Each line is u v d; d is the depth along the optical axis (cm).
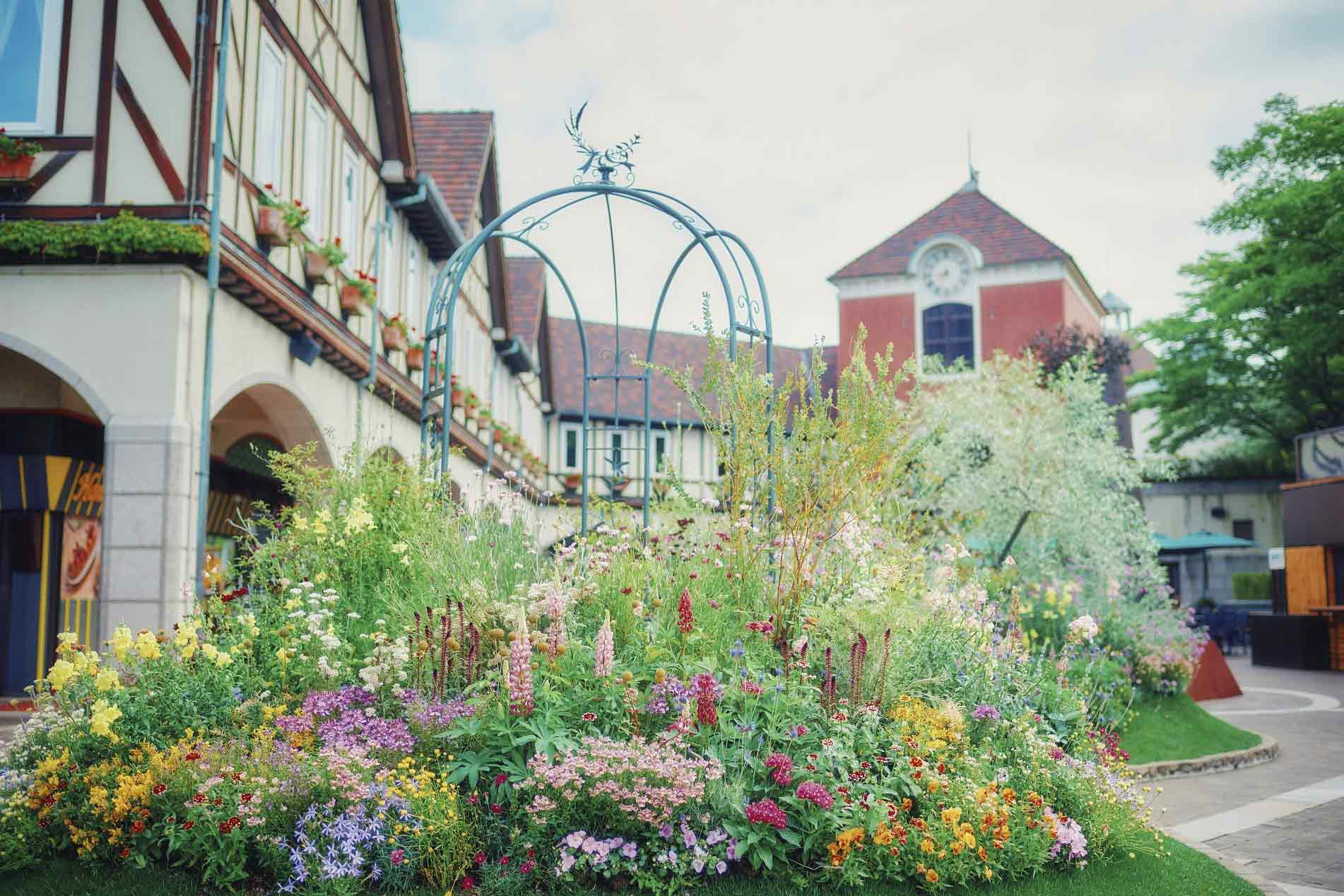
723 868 485
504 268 2219
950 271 3344
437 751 531
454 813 488
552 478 3148
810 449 704
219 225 888
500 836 498
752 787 526
